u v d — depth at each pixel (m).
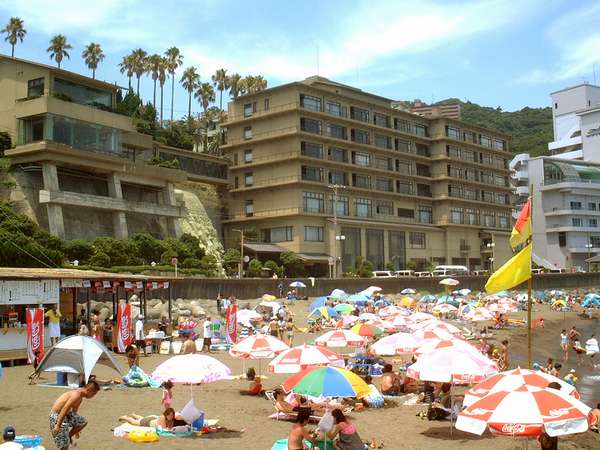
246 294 55.78
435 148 104.81
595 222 124.62
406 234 95.88
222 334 36.38
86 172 60.47
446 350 16.05
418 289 76.12
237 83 116.44
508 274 19.42
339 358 17.23
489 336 43.66
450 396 17.75
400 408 18.42
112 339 29.94
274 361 16.66
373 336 27.00
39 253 44.28
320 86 92.31
